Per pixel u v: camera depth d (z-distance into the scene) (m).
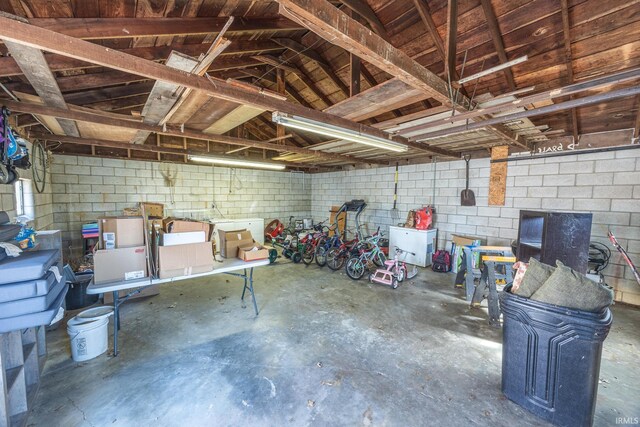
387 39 2.73
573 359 1.59
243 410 1.76
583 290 1.61
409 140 3.52
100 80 2.33
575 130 3.42
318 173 8.04
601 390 1.94
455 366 2.22
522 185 4.25
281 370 2.15
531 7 2.07
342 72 3.63
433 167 5.43
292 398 1.86
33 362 1.86
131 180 5.45
